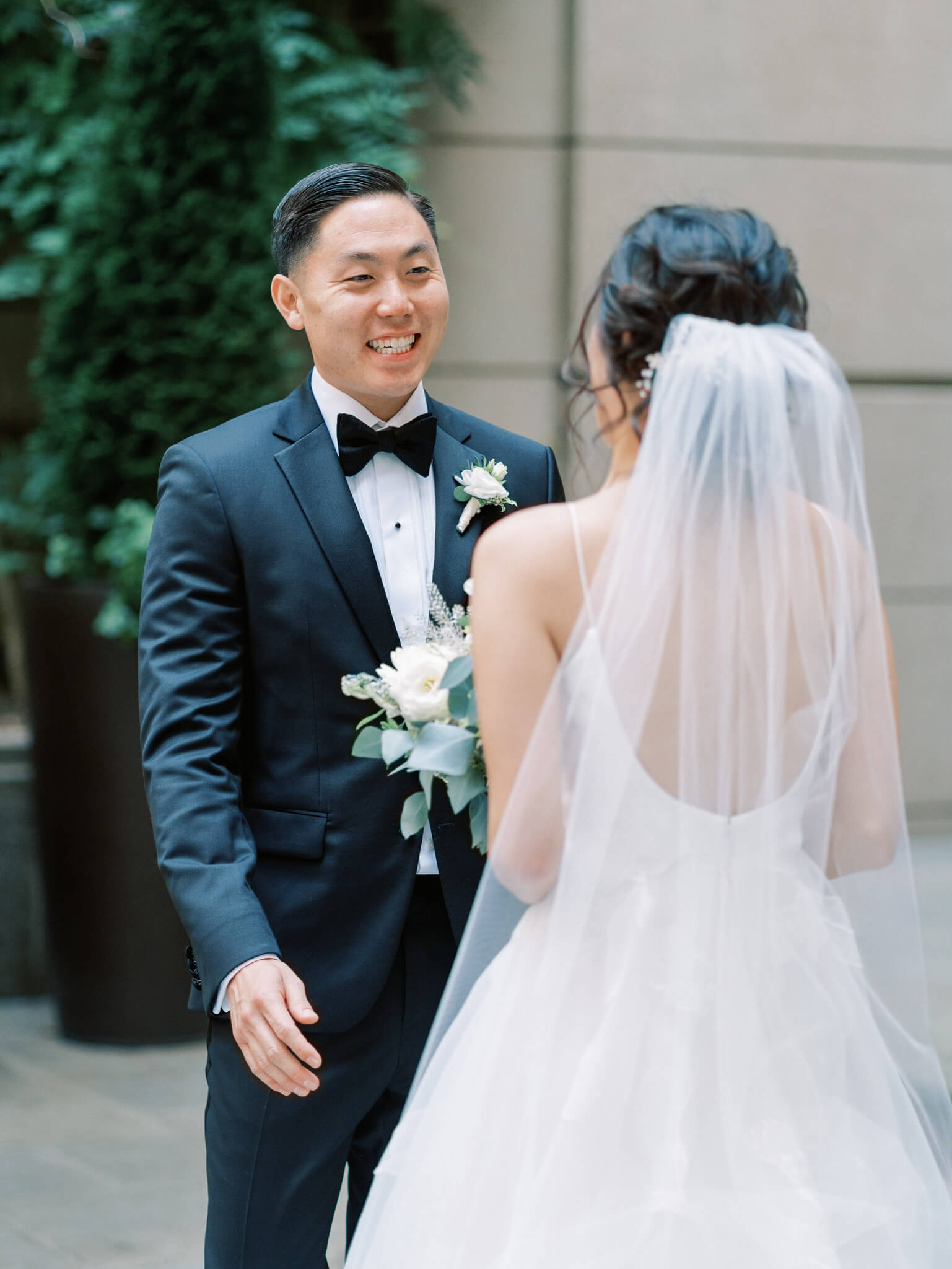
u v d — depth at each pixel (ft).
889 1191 5.39
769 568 5.31
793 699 5.42
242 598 7.06
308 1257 7.07
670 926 5.36
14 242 18.93
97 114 16.15
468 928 5.65
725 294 5.35
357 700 7.00
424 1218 5.41
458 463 7.53
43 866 15.55
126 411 15.02
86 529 15.46
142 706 6.98
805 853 5.60
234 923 6.31
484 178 20.66
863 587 5.57
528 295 20.99
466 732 6.10
